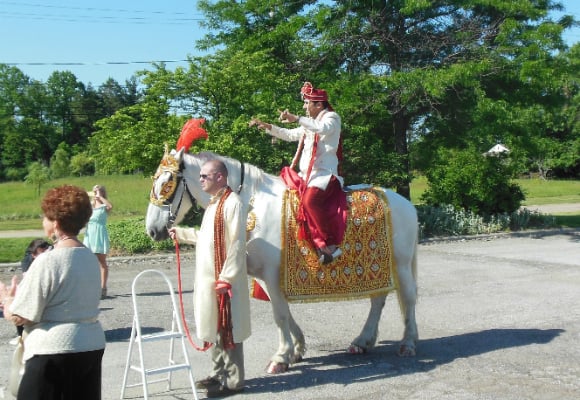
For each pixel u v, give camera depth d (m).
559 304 9.19
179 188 5.97
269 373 6.13
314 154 6.01
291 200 6.03
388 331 7.83
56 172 63.00
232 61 15.33
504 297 9.75
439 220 18.23
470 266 12.97
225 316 5.37
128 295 10.21
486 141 18.53
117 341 7.46
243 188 6.04
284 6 18.98
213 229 5.37
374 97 17.67
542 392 5.55
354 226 6.25
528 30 18.05
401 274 6.60
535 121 18.44
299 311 8.95
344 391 5.62
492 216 19.00
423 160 19.83
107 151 15.06
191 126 6.10
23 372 3.48
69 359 3.41
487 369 6.19
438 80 16.53
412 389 5.65
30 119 89.75
